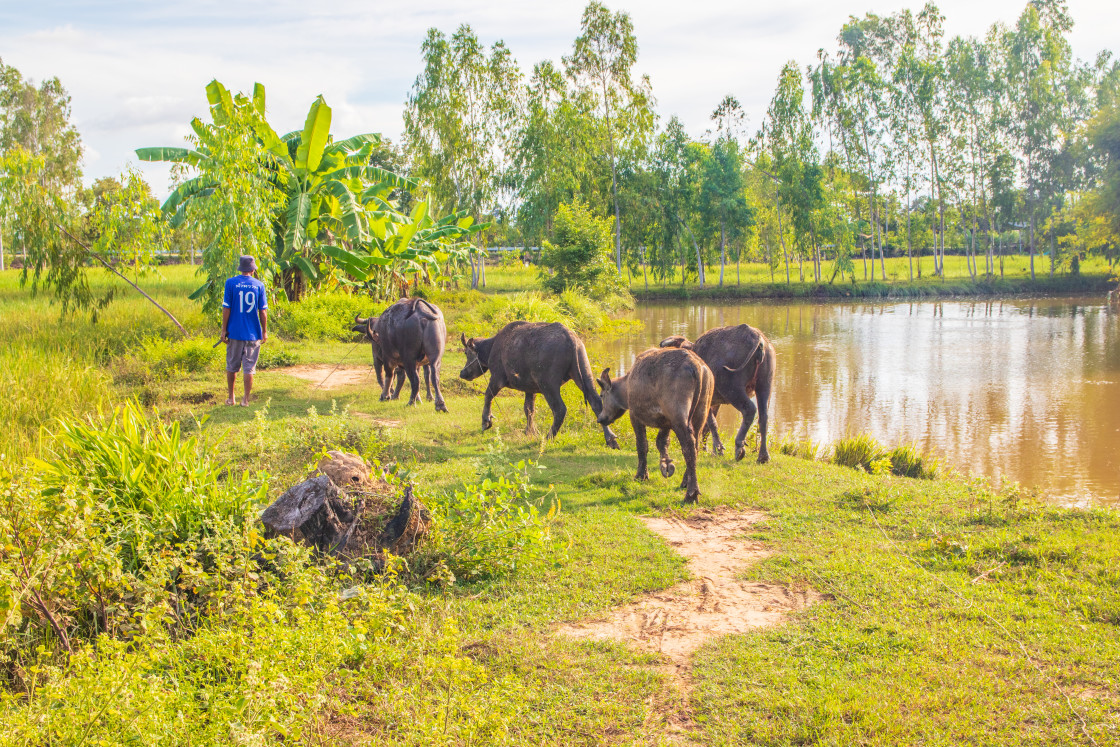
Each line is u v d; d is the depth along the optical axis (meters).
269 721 2.97
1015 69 48.81
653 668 3.98
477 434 9.48
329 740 3.28
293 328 17.42
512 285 47.81
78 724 2.79
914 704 3.57
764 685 3.80
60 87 46.88
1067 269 54.44
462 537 5.27
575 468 8.11
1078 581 4.95
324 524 4.99
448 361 15.75
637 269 50.94
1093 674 3.83
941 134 49.84
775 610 4.70
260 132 19.31
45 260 15.62
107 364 13.09
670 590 5.02
